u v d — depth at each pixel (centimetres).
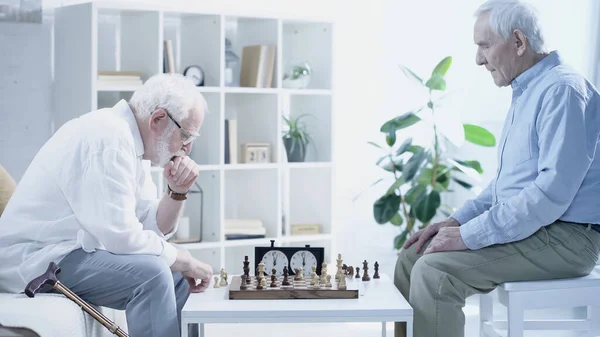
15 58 410
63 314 227
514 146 276
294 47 475
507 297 262
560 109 261
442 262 261
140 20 419
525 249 263
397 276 296
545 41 275
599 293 267
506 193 277
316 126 464
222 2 461
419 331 262
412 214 472
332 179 457
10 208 256
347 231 510
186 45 448
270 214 449
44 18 415
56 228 249
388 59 511
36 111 416
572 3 422
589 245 268
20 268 246
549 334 367
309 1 487
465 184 471
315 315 224
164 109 260
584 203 268
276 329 381
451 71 508
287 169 475
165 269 245
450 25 508
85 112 394
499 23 274
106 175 245
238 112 467
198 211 444
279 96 441
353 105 505
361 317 225
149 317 241
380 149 514
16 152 413
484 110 495
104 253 248
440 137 473
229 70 438
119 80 402
